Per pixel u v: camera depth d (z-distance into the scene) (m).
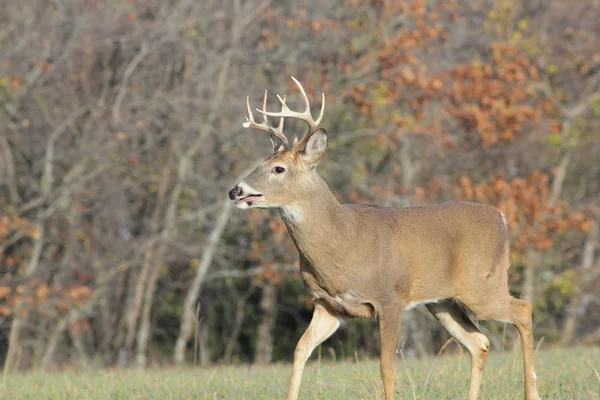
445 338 52.34
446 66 50.16
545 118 54.06
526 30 55.75
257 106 46.72
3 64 43.66
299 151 16.94
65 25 45.69
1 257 46.94
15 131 44.75
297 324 62.03
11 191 46.34
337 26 48.34
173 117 46.06
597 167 59.25
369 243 16.81
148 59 47.59
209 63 47.09
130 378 24.25
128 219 51.78
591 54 55.53
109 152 46.06
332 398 17.98
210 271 56.16
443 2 52.34
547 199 51.16
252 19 49.09
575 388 18.25
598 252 63.56
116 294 52.47
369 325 52.56
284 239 49.59
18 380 25.69
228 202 47.94
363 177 49.34
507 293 18.20
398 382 19.27
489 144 47.47
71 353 50.28
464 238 17.72
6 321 49.28
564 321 59.75
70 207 46.22
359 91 47.09
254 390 19.58
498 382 19.50
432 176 50.38
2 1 45.44
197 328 21.08
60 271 47.31
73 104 45.78
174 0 50.44
